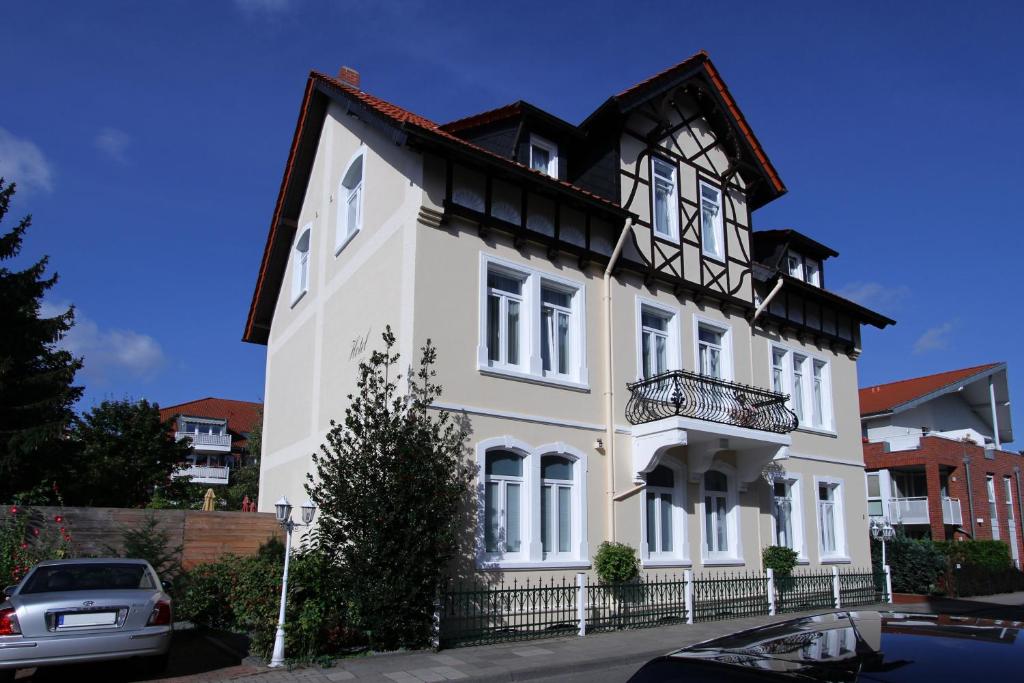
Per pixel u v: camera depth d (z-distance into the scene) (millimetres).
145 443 26781
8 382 18844
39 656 7305
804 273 20734
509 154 13930
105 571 8719
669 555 14531
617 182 15039
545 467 12898
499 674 8602
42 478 18469
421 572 10008
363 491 10070
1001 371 32688
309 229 17234
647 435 13844
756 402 15336
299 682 8102
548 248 13547
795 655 2801
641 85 15383
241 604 9906
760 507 16625
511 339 12992
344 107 14461
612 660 9703
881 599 18438
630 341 14648
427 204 11969
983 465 29484
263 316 20000
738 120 17734
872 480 28766
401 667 8883
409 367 11398
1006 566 24703
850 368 20906
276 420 17984
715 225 17328
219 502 30547
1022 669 2430
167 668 8836
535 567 12117
